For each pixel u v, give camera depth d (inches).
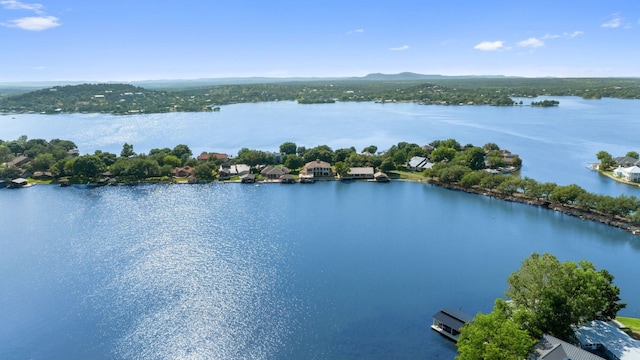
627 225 5068.9
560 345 2281.0
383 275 3909.9
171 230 5152.6
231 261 4239.7
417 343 2910.9
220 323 3171.8
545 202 6043.3
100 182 7573.8
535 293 2701.8
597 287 2753.4
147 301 3496.6
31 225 5403.5
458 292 3592.5
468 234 4963.1
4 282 3855.8
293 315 3272.6
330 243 4692.4
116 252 4493.1
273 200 6481.3
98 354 2851.9
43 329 3134.8
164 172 7864.2
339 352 2829.7
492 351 2158.0
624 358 2476.6
